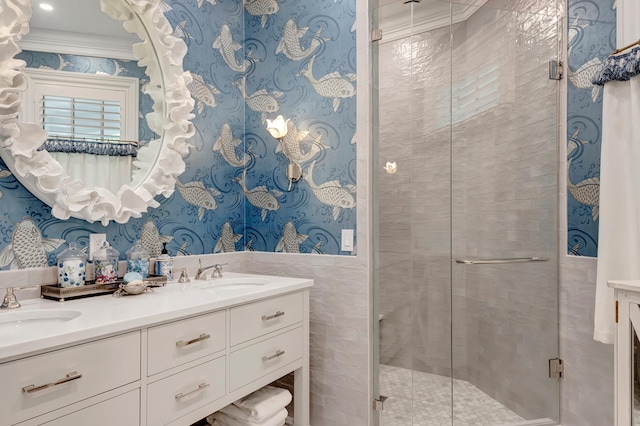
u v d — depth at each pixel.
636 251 1.73
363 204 2.21
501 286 2.30
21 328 1.36
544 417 2.23
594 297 2.03
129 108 1.90
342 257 2.27
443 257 2.28
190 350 1.47
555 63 2.22
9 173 1.54
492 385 2.27
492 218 2.31
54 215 1.61
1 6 1.42
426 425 2.16
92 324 1.19
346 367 2.25
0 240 1.51
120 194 1.83
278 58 2.51
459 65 2.30
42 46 1.61
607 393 1.96
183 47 2.07
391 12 2.26
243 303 1.70
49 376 1.09
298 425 2.03
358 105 2.24
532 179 2.27
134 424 1.29
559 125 2.22
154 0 1.94
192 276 2.22
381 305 2.21
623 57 1.74
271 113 2.53
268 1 2.55
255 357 1.76
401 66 2.27
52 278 1.64
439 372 2.25
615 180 1.81
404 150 2.27
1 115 1.42
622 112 1.79
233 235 2.53
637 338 1.37
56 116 1.65
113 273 1.77
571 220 2.16
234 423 1.88
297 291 2.02
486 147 2.32
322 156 2.36
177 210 2.18
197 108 2.30
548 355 2.23
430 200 2.29
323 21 2.36
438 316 2.27
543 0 2.30
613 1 1.94
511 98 2.31
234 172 2.55
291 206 2.46
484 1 2.59
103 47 1.81
